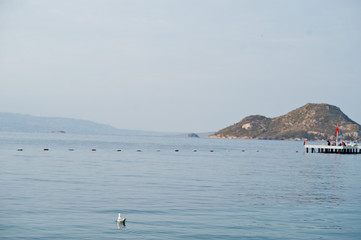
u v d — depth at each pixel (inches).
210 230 976.3
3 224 973.8
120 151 5039.4
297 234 965.2
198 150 6274.6
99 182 1760.6
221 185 1780.3
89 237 894.4
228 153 5541.3
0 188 1494.8
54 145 6328.7
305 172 2623.0
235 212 1181.1
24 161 2866.6
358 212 1222.3
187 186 1707.7
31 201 1254.3
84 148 5605.3
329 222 1088.2
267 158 4431.6
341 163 3671.3
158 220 1059.3
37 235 895.1
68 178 1875.0
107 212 1135.0
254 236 938.7
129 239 888.3
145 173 2244.1
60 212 1114.1
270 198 1448.1
